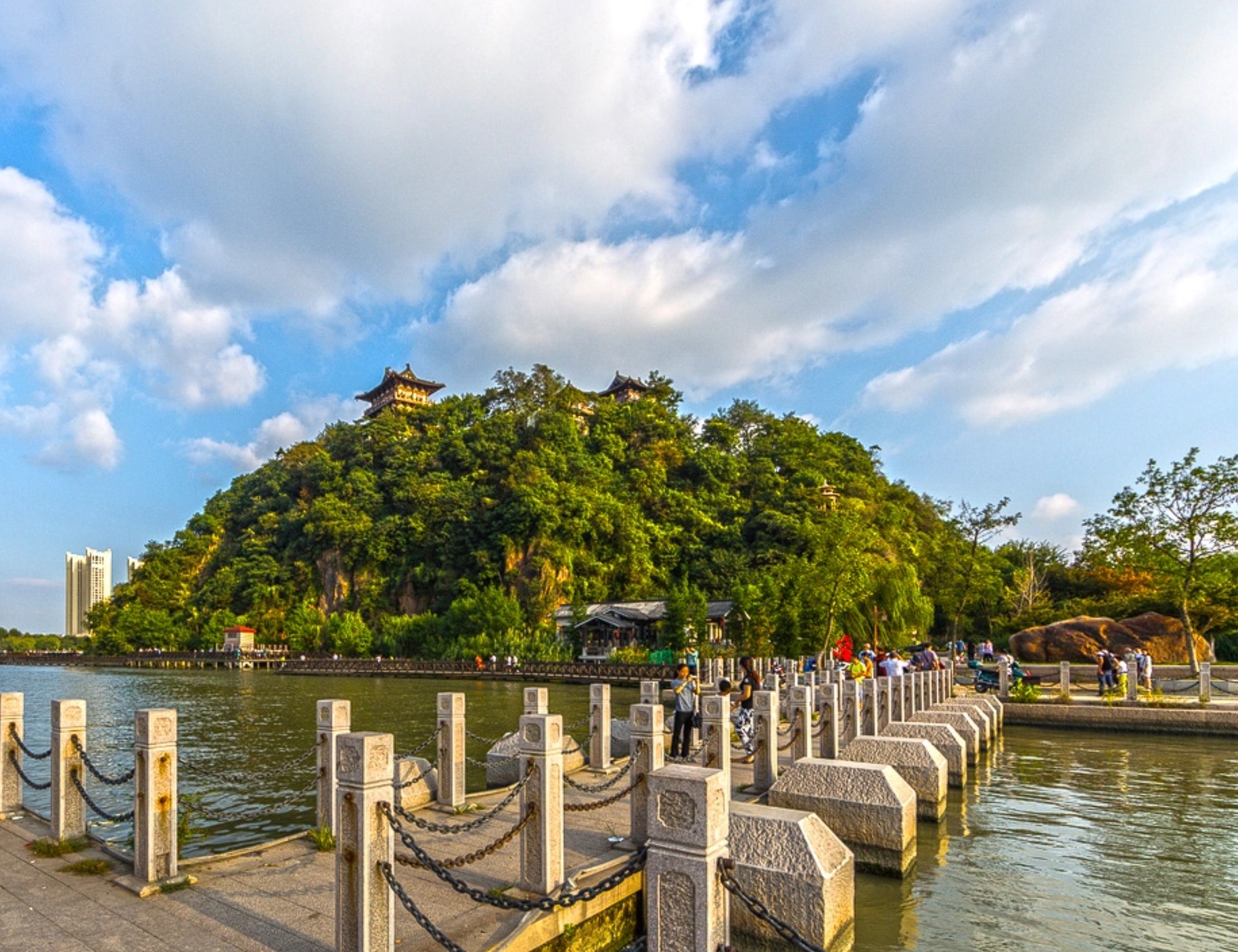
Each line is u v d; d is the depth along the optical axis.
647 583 74.88
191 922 6.45
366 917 5.23
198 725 28.30
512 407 108.62
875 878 9.30
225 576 97.00
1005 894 8.78
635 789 8.41
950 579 53.03
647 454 94.50
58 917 6.54
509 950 5.98
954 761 14.05
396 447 101.56
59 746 8.54
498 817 9.75
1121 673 27.72
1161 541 31.81
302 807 14.16
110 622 104.31
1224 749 20.00
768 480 90.12
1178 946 7.41
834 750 13.32
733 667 37.53
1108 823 11.94
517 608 70.81
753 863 7.41
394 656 75.12
